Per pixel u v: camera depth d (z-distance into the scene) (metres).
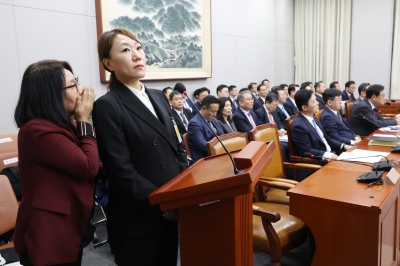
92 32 4.27
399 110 5.70
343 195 1.62
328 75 8.12
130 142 1.20
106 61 1.25
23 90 1.09
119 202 1.25
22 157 1.09
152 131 1.23
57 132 1.07
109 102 1.18
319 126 3.20
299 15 8.34
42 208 1.05
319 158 2.64
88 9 4.21
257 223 1.97
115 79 1.28
